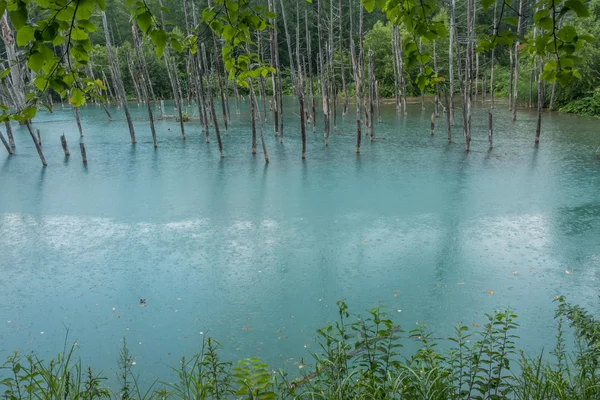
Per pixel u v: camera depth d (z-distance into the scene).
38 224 10.72
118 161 17.22
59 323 6.67
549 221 9.88
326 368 3.94
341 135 21.73
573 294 6.95
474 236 9.23
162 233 9.98
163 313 6.86
